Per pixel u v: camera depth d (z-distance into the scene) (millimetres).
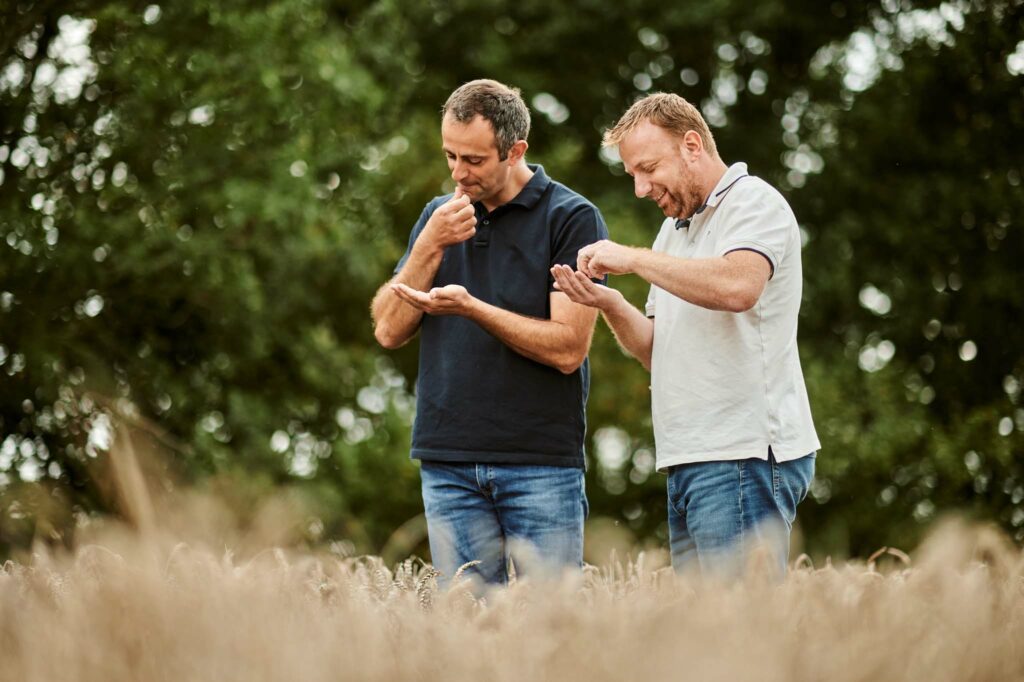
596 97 20672
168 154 13492
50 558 2729
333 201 15367
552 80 20734
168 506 2330
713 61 21156
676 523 4641
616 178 20719
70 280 12984
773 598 2281
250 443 14828
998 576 2736
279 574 2453
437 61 20219
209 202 13492
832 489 18516
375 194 16438
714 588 2344
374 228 15680
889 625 2166
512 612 2350
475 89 4738
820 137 20375
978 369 20219
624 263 4281
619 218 18312
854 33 20422
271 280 14883
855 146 20125
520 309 4836
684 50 20938
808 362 19281
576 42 20688
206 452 13547
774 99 21141
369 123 15320
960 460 18000
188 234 14156
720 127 20734
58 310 13203
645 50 21109
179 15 13188
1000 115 19547
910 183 19781
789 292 4402
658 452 4531
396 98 16891
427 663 1961
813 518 18453
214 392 14914
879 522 17891
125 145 13125
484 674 1936
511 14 20625
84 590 2254
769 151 20438
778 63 21219
